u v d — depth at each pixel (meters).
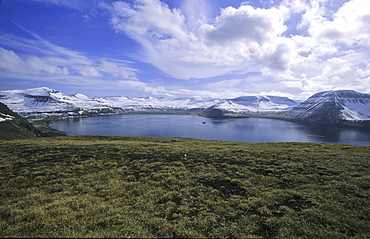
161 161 21.17
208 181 15.71
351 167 18.05
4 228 9.06
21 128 84.62
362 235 8.99
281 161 20.64
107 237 8.50
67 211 10.67
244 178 16.30
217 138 135.00
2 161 19.58
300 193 13.29
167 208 11.38
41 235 8.53
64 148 25.47
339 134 165.50
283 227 9.72
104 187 14.36
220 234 9.12
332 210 11.12
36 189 13.80
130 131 157.62
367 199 12.12
